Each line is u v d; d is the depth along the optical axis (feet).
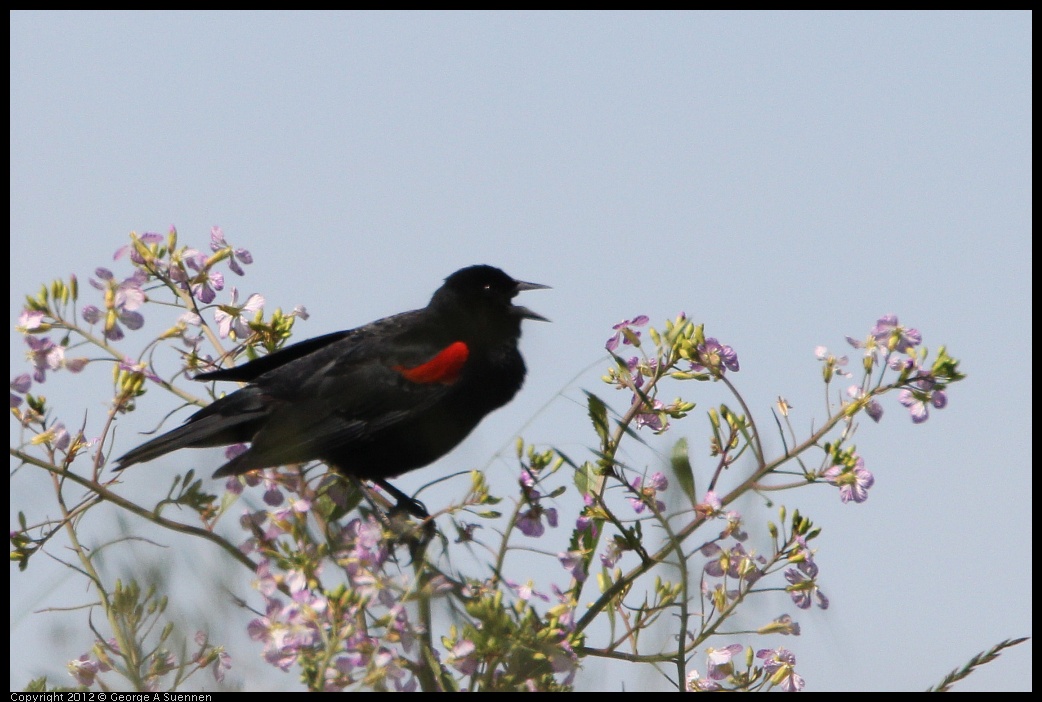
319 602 16.34
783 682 20.29
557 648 17.26
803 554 20.49
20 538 18.76
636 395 24.41
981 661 15.25
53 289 24.11
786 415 22.16
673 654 17.40
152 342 24.50
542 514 22.00
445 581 16.60
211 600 9.70
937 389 22.49
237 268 27.86
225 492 16.08
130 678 11.25
